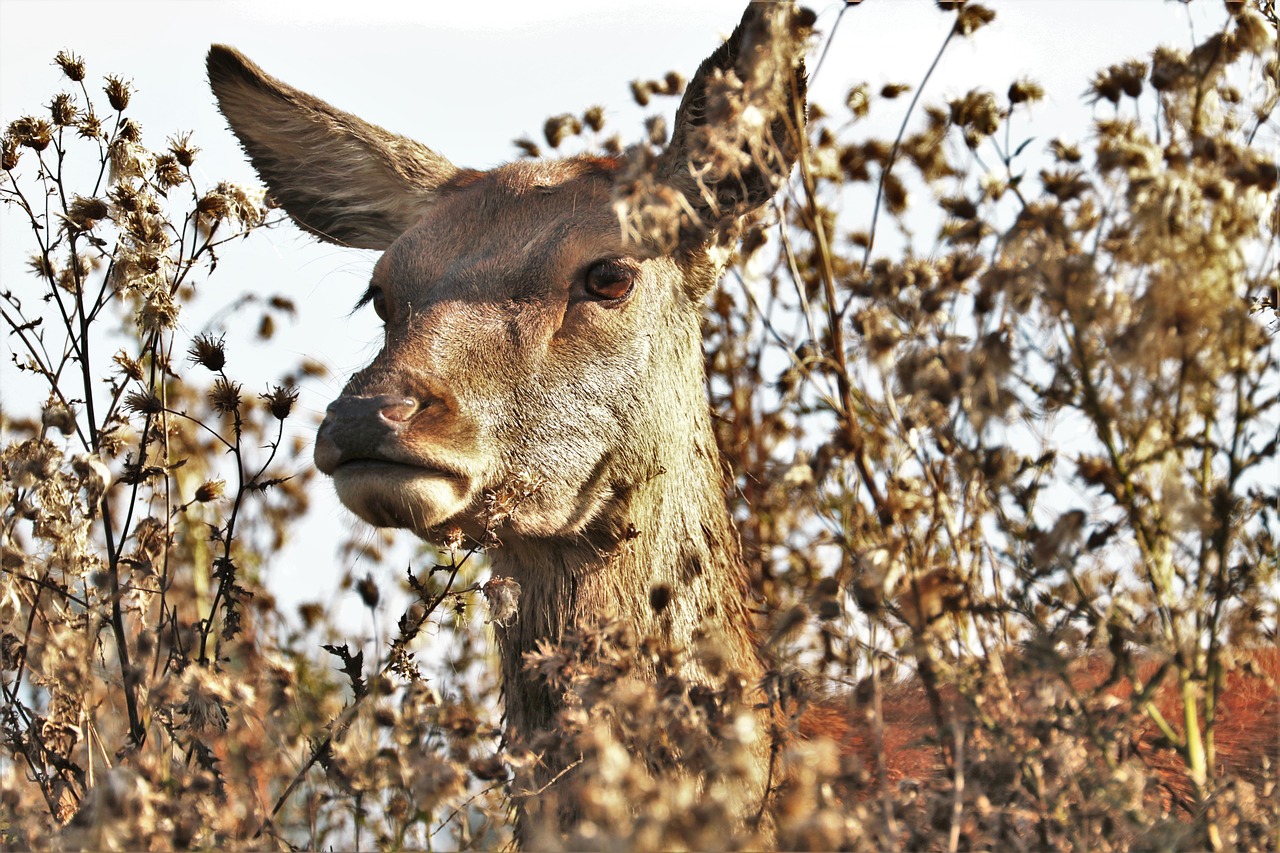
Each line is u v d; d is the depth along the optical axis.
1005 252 7.71
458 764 7.58
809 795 6.29
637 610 10.62
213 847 8.01
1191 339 7.14
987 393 7.44
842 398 8.37
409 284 10.97
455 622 12.90
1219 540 7.43
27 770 10.66
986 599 7.99
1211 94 8.18
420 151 13.01
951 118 8.77
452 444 9.77
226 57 12.78
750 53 8.13
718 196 11.00
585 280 10.66
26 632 9.97
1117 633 7.52
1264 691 10.55
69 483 10.05
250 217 11.21
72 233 10.77
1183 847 7.24
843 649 8.07
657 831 5.72
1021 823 7.34
